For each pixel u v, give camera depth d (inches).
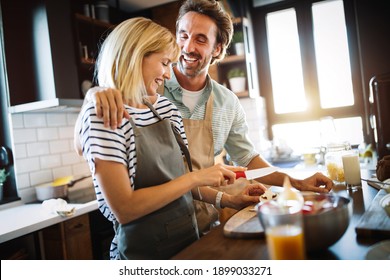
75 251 77.7
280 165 123.3
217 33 65.6
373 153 108.9
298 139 139.6
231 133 70.6
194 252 31.5
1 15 90.8
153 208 38.0
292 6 134.6
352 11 125.8
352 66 127.4
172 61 45.6
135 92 41.6
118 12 124.5
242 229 34.8
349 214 28.8
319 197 34.5
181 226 42.7
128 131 40.2
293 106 139.4
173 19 132.3
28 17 92.4
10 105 90.9
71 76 96.4
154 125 43.0
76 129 40.8
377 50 116.8
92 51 109.7
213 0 62.8
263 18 140.2
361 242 30.9
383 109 92.7
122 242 41.1
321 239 27.5
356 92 127.7
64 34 95.4
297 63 136.9
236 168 44.8
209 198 51.6
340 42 129.3
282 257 24.7
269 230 25.3
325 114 133.3
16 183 91.1
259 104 134.6
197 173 41.2
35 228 68.6
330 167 58.7
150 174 41.0
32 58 93.0
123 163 37.8
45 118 99.7
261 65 142.3
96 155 36.3
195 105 65.8
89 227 82.3
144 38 41.3
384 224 32.6
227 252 30.7
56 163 102.0
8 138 91.9
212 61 71.8
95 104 36.6
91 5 111.5
